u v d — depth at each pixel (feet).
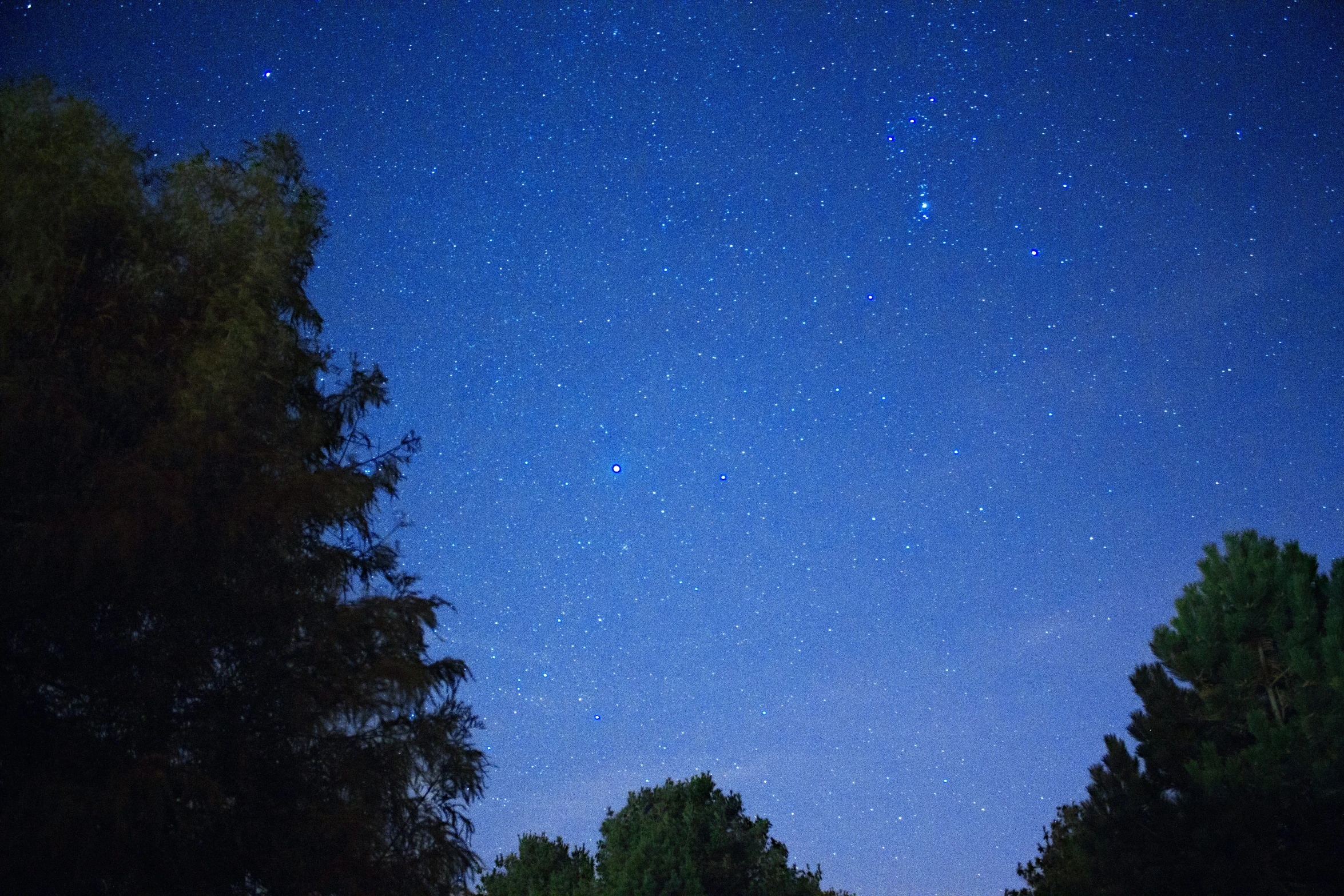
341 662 26.55
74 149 25.50
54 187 24.94
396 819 27.12
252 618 25.48
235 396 25.35
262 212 28.71
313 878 24.04
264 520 24.81
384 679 26.48
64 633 23.04
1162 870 47.55
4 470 22.40
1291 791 48.03
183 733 23.85
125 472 22.47
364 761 26.50
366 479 28.76
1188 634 59.62
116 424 24.56
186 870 22.65
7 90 25.82
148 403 24.72
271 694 25.31
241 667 25.55
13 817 20.29
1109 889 49.62
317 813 24.43
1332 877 47.26
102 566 22.54
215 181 28.35
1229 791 48.73
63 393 23.20
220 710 24.64
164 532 22.79
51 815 20.21
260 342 26.99
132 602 23.62
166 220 27.25
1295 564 58.90
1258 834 47.26
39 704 23.11
